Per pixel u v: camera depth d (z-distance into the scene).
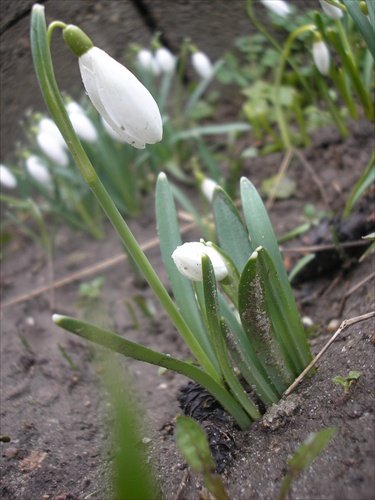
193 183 0.29
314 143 0.27
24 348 0.22
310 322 0.20
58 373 0.20
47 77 0.11
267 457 0.13
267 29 0.28
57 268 0.27
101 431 0.17
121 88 0.11
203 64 0.27
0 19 0.23
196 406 0.15
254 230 0.14
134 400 0.18
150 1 0.27
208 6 0.28
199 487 0.13
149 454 0.15
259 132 0.30
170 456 0.15
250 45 0.29
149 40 0.30
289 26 0.25
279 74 0.25
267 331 0.13
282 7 0.22
